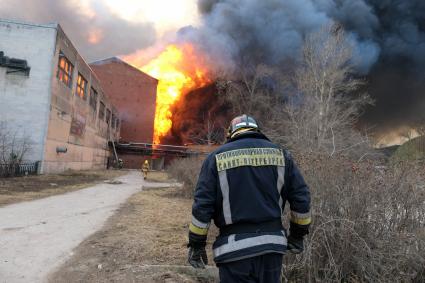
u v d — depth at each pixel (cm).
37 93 2162
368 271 383
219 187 234
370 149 1223
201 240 235
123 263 493
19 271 457
